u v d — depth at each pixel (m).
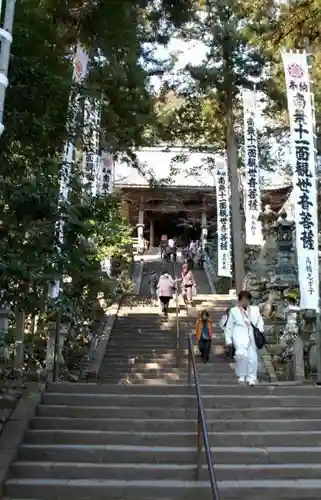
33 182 6.20
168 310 18.55
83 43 9.96
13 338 8.03
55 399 7.65
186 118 20.69
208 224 36.06
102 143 15.15
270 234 19.45
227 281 23.77
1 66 4.96
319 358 10.48
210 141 22.14
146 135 20.70
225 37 18.39
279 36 13.07
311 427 7.20
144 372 13.11
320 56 12.97
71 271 7.16
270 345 13.95
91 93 7.53
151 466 6.15
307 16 12.20
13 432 6.61
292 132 10.80
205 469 6.10
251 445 6.78
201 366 13.20
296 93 10.93
